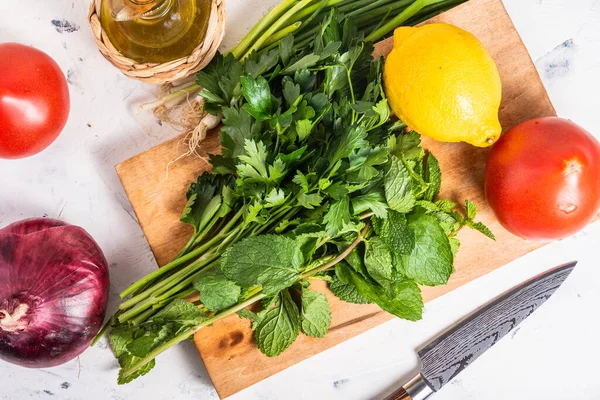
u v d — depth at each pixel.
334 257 0.89
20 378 1.09
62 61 1.10
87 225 1.09
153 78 0.96
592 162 0.87
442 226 0.92
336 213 0.80
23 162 1.10
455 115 0.84
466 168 0.99
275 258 0.81
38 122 0.98
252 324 0.99
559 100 1.09
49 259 0.94
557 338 1.09
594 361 1.08
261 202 0.82
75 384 1.09
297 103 0.80
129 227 1.09
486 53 0.87
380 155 0.80
